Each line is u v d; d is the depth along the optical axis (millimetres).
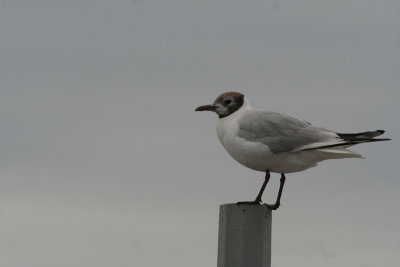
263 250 10930
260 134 13875
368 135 13594
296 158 13922
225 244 11062
